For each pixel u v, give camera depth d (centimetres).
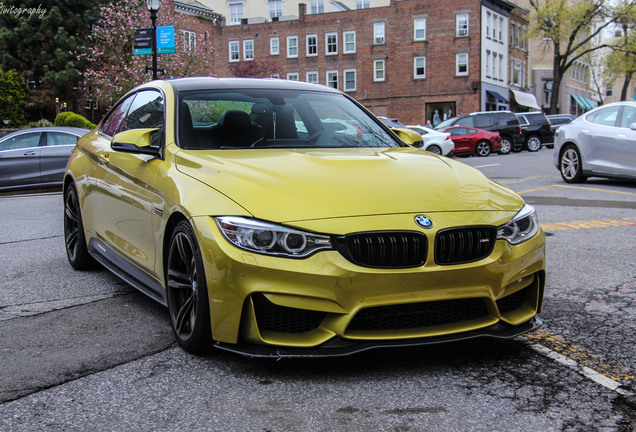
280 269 283
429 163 367
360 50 5428
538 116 2959
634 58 5150
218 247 294
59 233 746
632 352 335
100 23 3119
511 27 5634
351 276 283
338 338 291
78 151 546
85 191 501
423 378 298
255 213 293
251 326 290
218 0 6488
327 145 408
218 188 317
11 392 289
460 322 306
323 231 286
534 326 330
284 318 294
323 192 308
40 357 333
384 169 344
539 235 335
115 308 423
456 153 2645
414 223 295
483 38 5072
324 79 5572
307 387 289
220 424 254
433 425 251
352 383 293
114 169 441
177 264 343
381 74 5375
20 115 3325
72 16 3697
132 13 2962
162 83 452
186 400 277
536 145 2938
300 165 343
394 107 5341
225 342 298
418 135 460
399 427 249
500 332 316
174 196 337
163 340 356
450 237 297
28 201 1145
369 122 455
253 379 299
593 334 364
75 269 541
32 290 474
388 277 286
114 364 321
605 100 9225
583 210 846
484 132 2627
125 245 420
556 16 4869
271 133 408
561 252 590
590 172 1153
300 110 436
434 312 302
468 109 5081
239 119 407
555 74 4994
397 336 293
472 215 309
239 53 5834
